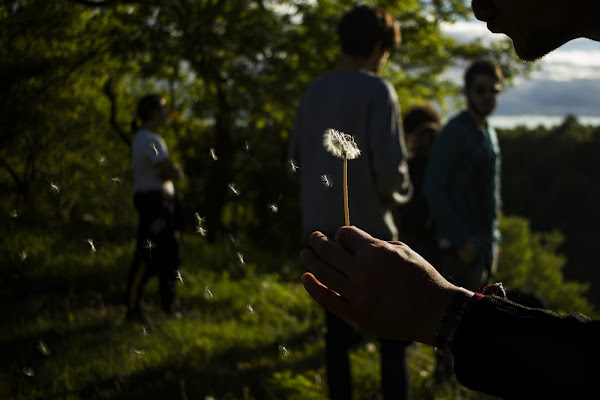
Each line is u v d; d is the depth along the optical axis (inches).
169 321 162.1
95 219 286.0
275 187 452.8
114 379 118.7
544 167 2063.2
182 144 365.4
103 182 280.5
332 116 94.0
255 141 348.2
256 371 128.0
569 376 17.7
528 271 841.5
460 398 114.5
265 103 329.1
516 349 18.9
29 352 131.2
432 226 120.5
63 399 108.4
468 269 114.0
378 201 94.7
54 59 198.5
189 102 358.9
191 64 310.0
